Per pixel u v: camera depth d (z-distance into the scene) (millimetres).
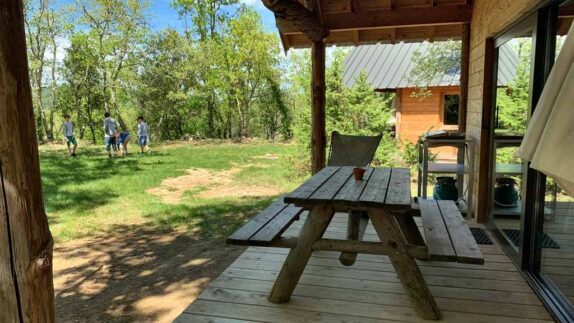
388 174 3111
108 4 17672
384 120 8648
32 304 1108
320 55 4992
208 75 19875
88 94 19250
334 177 2984
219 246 4562
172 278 3701
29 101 1080
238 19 19719
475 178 4207
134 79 18516
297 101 16219
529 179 2686
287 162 9367
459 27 5781
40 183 1128
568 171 1372
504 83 3535
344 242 2299
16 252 1071
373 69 11461
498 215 3555
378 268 2873
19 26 1039
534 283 2531
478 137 4090
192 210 6125
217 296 2482
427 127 10844
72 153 13039
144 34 18328
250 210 6109
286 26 5020
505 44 3514
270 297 2400
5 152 1027
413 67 11031
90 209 6234
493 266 2924
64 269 3955
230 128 20953
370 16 4980
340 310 2297
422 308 2189
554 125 1476
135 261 4148
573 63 1481
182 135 20484
